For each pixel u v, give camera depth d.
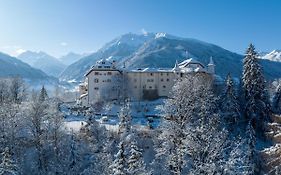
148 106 120.06
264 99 93.06
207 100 77.81
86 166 69.19
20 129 77.56
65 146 73.12
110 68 131.12
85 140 80.31
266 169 55.06
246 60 95.50
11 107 78.12
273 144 83.25
